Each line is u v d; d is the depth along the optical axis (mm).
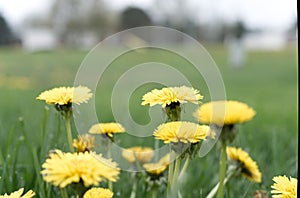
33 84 3998
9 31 13992
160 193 814
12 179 762
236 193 839
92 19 13695
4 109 1833
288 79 4656
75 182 600
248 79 4742
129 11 9867
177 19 10156
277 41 11891
